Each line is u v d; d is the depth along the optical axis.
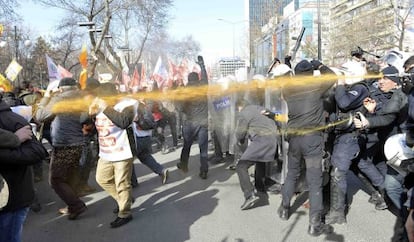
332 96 4.56
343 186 4.60
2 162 2.82
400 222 4.19
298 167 4.68
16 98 7.37
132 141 4.87
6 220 2.94
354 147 4.56
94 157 6.13
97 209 5.53
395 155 3.60
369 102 4.35
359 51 5.20
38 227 4.93
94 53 21.42
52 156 5.05
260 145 5.15
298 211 5.13
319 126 4.38
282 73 4.92
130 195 4.95
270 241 4.27
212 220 4.93
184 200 5.78
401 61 5.09
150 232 4.64
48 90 5.45
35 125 6.01
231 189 6.21
